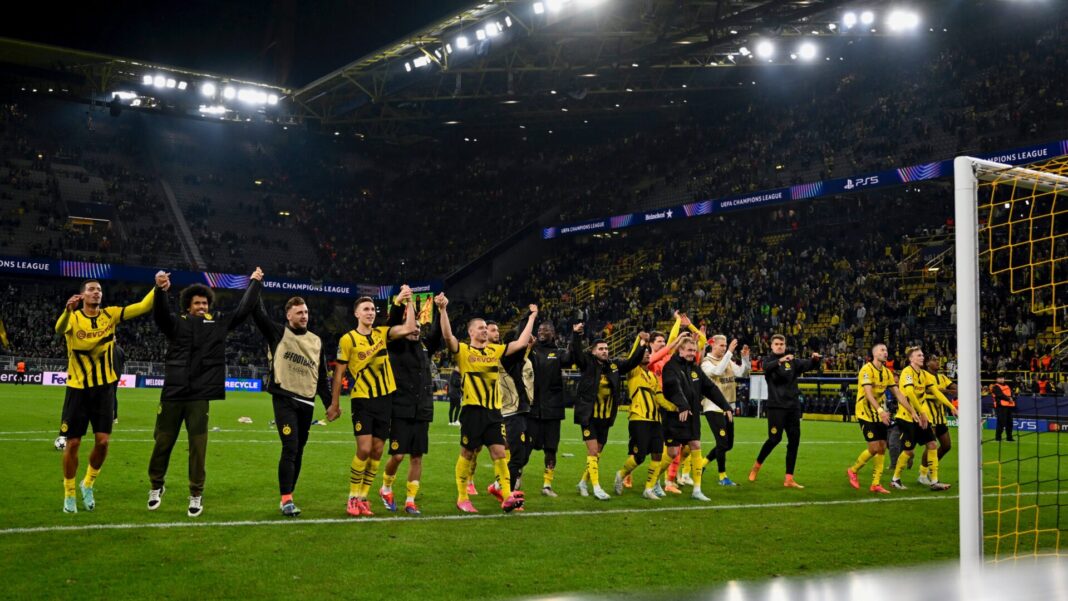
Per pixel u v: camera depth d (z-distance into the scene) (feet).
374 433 27.58
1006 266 107.55
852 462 48.49
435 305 28.53
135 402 88.74
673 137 173.99
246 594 17.28
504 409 32.27
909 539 24.85
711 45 137.49
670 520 27.53
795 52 154.10
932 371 38.65
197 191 183.73
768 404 37.63
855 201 135.64
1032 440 70.23
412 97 160.04
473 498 32.07
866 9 134.10
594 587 18.35
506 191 188.65
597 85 164.14
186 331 25.93
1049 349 95.20
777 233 143.54
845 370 108.47
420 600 17.11
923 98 139.44
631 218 151.23
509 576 19.30
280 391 26.61
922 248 122.31
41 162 167.73
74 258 150.61
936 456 37.68
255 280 26.71
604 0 119.24
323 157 203.31
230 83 156.35
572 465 44.60
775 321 124.77
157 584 17.83
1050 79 123.85
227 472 36.94
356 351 27.04
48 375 133.49
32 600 16.47
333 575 19.02
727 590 6.91
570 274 163.94
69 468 25.95
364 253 183.11
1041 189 26.63
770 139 155.33
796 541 24.25
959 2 138.92
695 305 136.98
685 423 33.17
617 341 138.72
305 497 30.63
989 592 6.45
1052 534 26.81
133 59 128.47
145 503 28.12
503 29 129.39
